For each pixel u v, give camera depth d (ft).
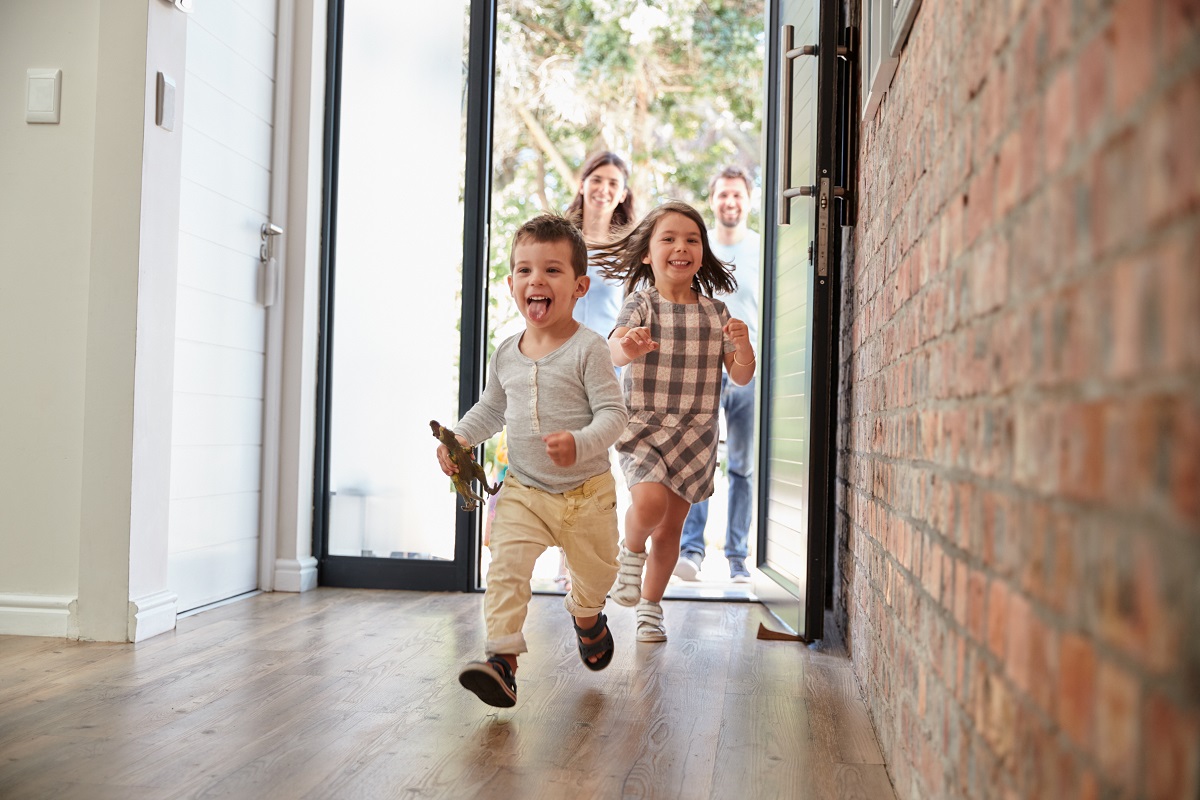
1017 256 2.89
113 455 8.46
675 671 7.87
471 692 6.80
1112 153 2.06
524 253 7.21
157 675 7.32
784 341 10.78
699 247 9.82
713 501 17.12
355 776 5.25
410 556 11.82
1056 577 2.46
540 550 6.93
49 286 8.71
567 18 20.74
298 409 11.43
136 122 8.47
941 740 4.03
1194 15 1.67
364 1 12.01
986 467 3.28
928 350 4.52
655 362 9.53
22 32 8.79
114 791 4.98
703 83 20.76
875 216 7.11
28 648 8.14
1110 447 2.06
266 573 11.36
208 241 10.03
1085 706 2.22
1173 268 1.74
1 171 8.79
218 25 10.11
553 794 5.06
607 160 15.11
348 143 12.01
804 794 5.12
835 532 10.82
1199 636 1.63
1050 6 2.56
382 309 11.96
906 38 5.60
